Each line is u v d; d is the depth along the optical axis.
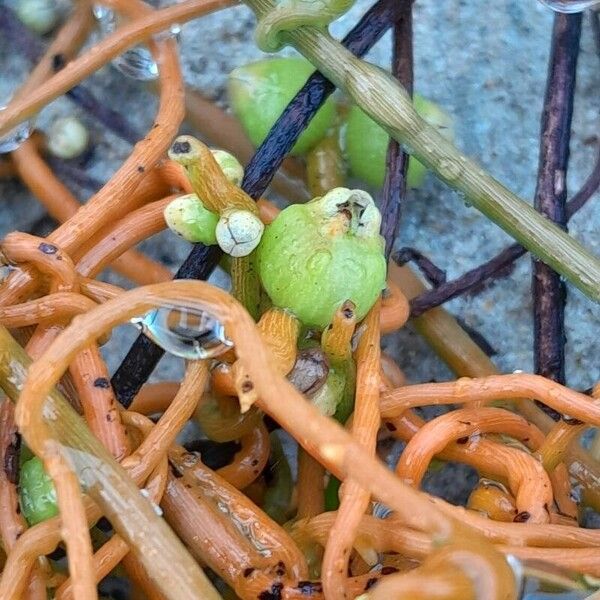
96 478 0.06
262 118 0.08
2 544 0.07
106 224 0.07
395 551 0.07
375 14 0.08
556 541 0.07
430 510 0.06
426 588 0.06
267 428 0.08
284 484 0.08
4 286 0.07
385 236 0.08
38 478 0.07
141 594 0.07
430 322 0.08
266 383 0.05
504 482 0.07
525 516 0.07
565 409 0.07
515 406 0.08
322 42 0.07
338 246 0.07
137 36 0.08
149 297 0.06
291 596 0.06
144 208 0.07
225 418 0.07
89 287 0.07
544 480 0.07
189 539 0.07
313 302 0.07
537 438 0.07
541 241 0.07
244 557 0.07
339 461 0.05
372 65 0.07
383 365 0.08
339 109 0.08
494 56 0.10
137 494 0.06
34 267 0.07
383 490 0.06
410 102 0.07
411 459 0.07
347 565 0.06
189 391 0.07
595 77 0.10
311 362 0.07
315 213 0.07
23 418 0.06
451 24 0.10
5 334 0.06
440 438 0.07
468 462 0.07
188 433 0.08
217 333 0.06
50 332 0.07
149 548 0.06
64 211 0.08
